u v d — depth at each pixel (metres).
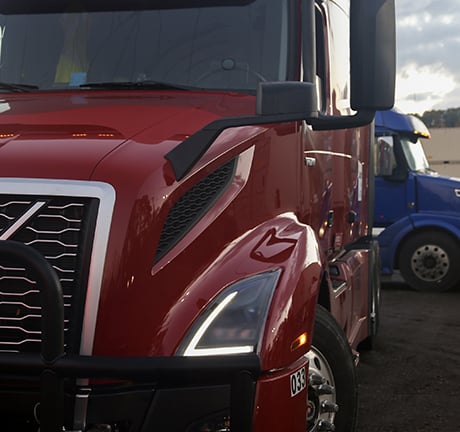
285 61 3.83
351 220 5.29
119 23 4.00
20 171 2.74
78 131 3.08
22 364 2.54
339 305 4.41
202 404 2.66
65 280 2.65
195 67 3.85
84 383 2.66
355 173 5.45
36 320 2.65
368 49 3.33
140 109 3.39
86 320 2.65
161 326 2.71
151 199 2.76
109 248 2.67
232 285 2.83
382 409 4.87
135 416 2.66
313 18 3.78
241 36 3.88
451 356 6.31
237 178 3.11
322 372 3.53
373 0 3.32
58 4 4.10
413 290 10.62
